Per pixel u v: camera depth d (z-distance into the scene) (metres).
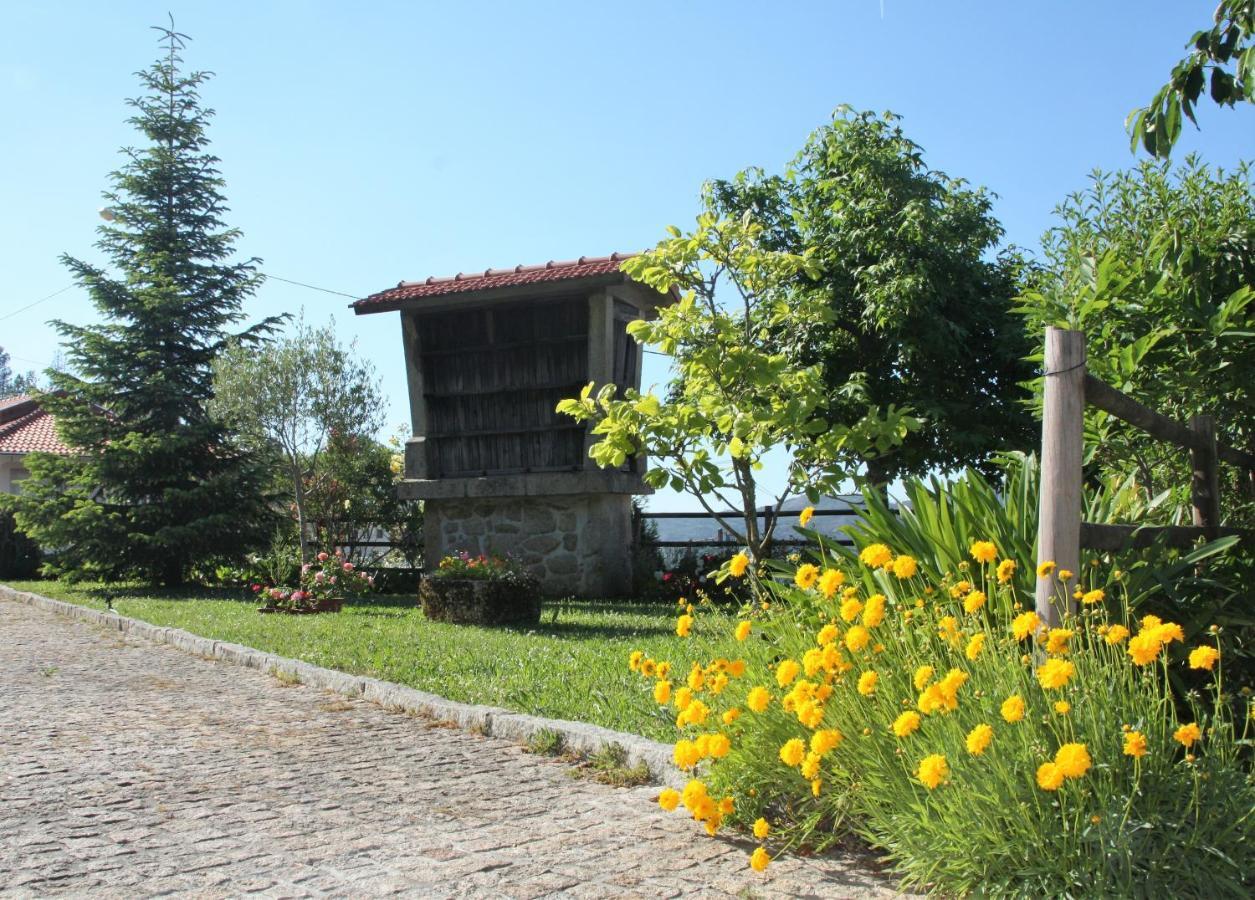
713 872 3.42
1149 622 3.00
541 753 5.28
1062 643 3.07
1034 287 7.43
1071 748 2.63
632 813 4.18
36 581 20.58
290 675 7.64
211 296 17.83
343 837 3.85
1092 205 5.98
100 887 3.29
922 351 12.59
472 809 4.25
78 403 17.00
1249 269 5.36
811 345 12.92
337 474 18.27
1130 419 4.03
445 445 14.89
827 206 13.64
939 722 3.19
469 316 14.63
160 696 7.02
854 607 3.49
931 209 12.85
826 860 3.54
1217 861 2.78
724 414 6.66
